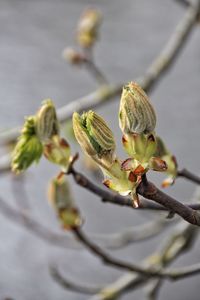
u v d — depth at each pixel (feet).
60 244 2.75
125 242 2.37
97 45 6.76
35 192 4.46
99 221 4.70
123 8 7.59
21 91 5.86
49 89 5.97
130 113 1.28
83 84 6.08
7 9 7.27
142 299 4.14
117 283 2.27
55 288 4.17
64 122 2.63
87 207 4.78
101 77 2.76
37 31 6.95
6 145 2.62
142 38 7.01
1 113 5.51
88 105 2.68
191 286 4.27
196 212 1.30
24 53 6.52
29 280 4.19
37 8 7.43
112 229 4.68
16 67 6.22
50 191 1.79
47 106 1.46
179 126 5.52
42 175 4.58
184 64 6.14
